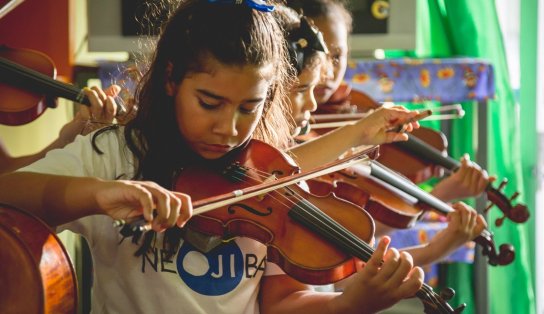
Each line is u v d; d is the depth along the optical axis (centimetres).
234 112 181
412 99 373
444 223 368
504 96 436
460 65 373
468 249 369
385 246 179
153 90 193
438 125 443
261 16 188
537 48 468
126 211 161
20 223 159
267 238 191
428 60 373
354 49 409
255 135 211
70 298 160
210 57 178
